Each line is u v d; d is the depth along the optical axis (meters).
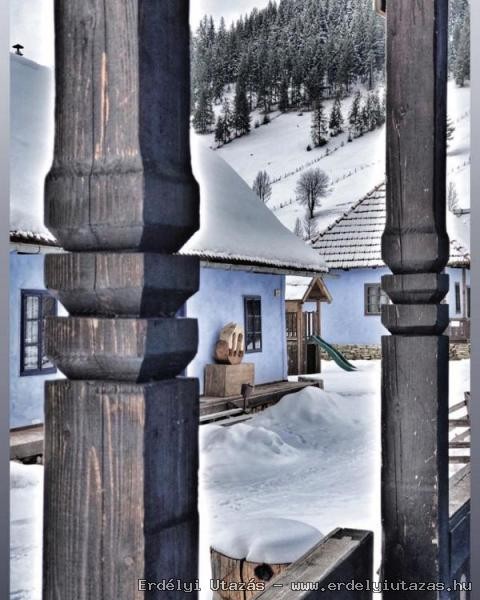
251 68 112.75
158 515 1.31
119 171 1.30
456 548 3.33
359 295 23.70
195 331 1.43
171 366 1.39
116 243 1.33
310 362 19.36
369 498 6.80
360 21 108.75
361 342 23.62
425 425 3.09
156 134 1.32
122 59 1.29
